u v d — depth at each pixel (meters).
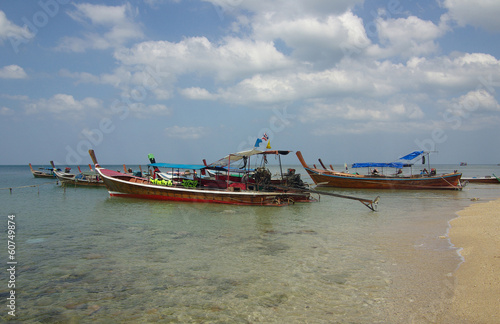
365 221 20.50
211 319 7.82
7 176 88.19
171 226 18.81
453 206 27.66
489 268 10.17
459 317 7.38
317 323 7.49
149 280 10.35
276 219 21.22
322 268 11.23
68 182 46.75
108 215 22.58
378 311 7.94
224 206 26.45
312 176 46.22
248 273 10.86
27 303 8.82
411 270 10.78
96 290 9.62
